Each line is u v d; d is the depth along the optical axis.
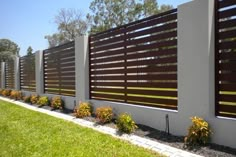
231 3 6.34
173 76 8.01
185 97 7.26
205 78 6.71
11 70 25.36
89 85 12.41
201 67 6.81
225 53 6.47
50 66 16.88
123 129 8.34
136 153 6.23
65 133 8.44
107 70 11.14
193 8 7.00
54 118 11.33
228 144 6.20
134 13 36.84
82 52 12.52
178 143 6.83
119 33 10.35
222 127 6.31
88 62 12.42
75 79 13.41
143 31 9.12
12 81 25.23
